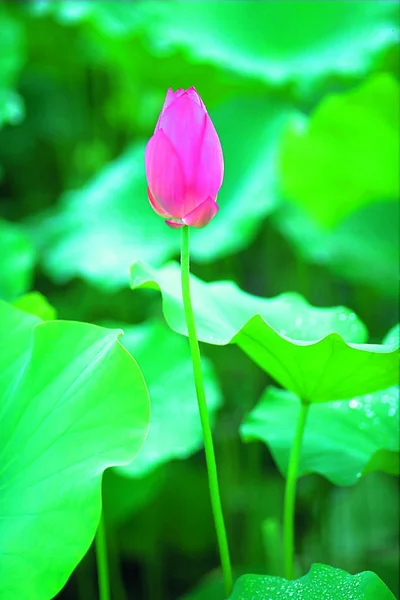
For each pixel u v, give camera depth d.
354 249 2.84
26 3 3.35
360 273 2.84
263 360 1.56
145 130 3.82
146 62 3.14
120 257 2.76
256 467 2.75
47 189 4.00
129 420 1.46
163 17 3.16
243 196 2.84
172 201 1.44
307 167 2.75
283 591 1.48
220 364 3.04
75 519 1.43
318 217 2.94
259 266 3.53
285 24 3.23
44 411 1.49
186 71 3.16
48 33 3.45
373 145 2.63
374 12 3.18
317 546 2.57
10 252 2.54
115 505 2.29
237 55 3.11
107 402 1.47
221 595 2.09
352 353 1.49
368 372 1.52
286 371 1.55
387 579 2.34
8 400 1.52
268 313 1.67
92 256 2.81
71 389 1.49
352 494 2.75
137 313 3.21
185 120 1.43
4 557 1.43
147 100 3.68
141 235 2.87
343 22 3.21
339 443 1.68
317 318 1.68
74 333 1.52
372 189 2.85
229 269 3.28
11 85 3.04
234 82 3.20
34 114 3.84
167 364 2.00
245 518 2.87
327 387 1.55
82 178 3.92
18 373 1.53
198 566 2.91
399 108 2.48
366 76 3.17
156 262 2.73
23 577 1.42
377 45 3.03
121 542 2.74
